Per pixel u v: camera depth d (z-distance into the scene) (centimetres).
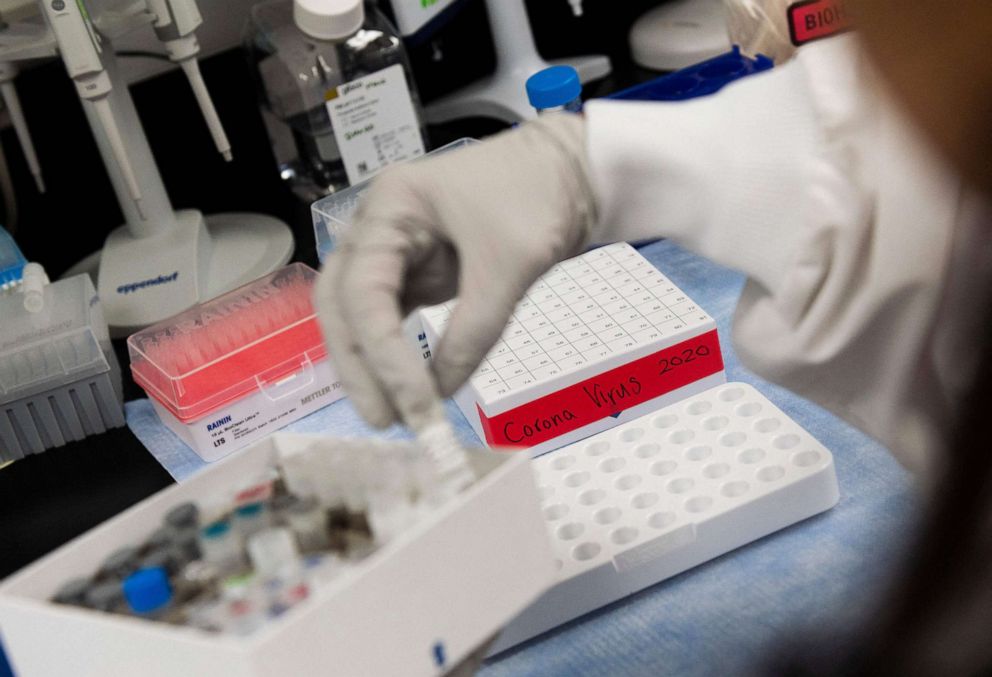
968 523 21
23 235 147
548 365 96
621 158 66
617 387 96
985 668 22
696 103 70
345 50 135
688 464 87
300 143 145
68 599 59
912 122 22
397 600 52
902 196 60
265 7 141
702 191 66
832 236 62
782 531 82
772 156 64
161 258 130
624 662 73
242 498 63
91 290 119
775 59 127
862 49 22
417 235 64
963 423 21
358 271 61
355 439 65
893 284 61
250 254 134
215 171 153
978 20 21
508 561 58
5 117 142
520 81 156
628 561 78
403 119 139
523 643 77
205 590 58
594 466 89
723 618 75
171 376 103
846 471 87
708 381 99
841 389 69
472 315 63
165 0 118
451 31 160
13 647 61
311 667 49
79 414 112
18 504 105
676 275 119
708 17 158
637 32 159
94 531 63
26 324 113
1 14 114
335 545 60
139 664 53
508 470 57
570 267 112
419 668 54
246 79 150
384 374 58
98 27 119
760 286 71
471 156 67
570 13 167
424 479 58
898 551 23
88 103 125
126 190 131
